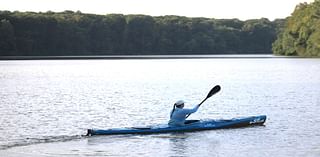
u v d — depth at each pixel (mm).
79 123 50781
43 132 45312
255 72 141625
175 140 40719
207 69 161375
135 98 74500
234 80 111750
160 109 61438
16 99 73062
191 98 74812
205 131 44250
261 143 39531
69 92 84812
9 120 52406
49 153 36625
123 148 38062
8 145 39312
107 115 56375
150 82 108375
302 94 77875
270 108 61344
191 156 35844
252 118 46969
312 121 49969
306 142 39781
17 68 163625
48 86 97688
